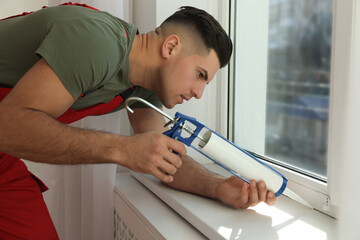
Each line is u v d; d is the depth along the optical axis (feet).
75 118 3.29
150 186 3.86
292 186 3.33
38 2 4.67
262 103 4.63
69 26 2.37
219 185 3.20
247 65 4.40
